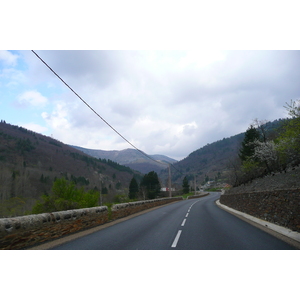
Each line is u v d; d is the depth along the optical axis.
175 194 93.25
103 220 11.32
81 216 9.09
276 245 6.42
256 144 22.08
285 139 11.68
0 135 81.94
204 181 151.12
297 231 7.62
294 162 16.09
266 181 17.88
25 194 39.91
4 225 5.46
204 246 6.39
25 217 6.21
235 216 15.10
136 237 7.59
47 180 54.88
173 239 7.29
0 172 39.34
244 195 16.97
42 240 6.66
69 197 17.44
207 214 16.47
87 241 6.91
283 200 9.10
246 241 6.95
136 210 18.09
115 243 6.70
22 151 77.94
